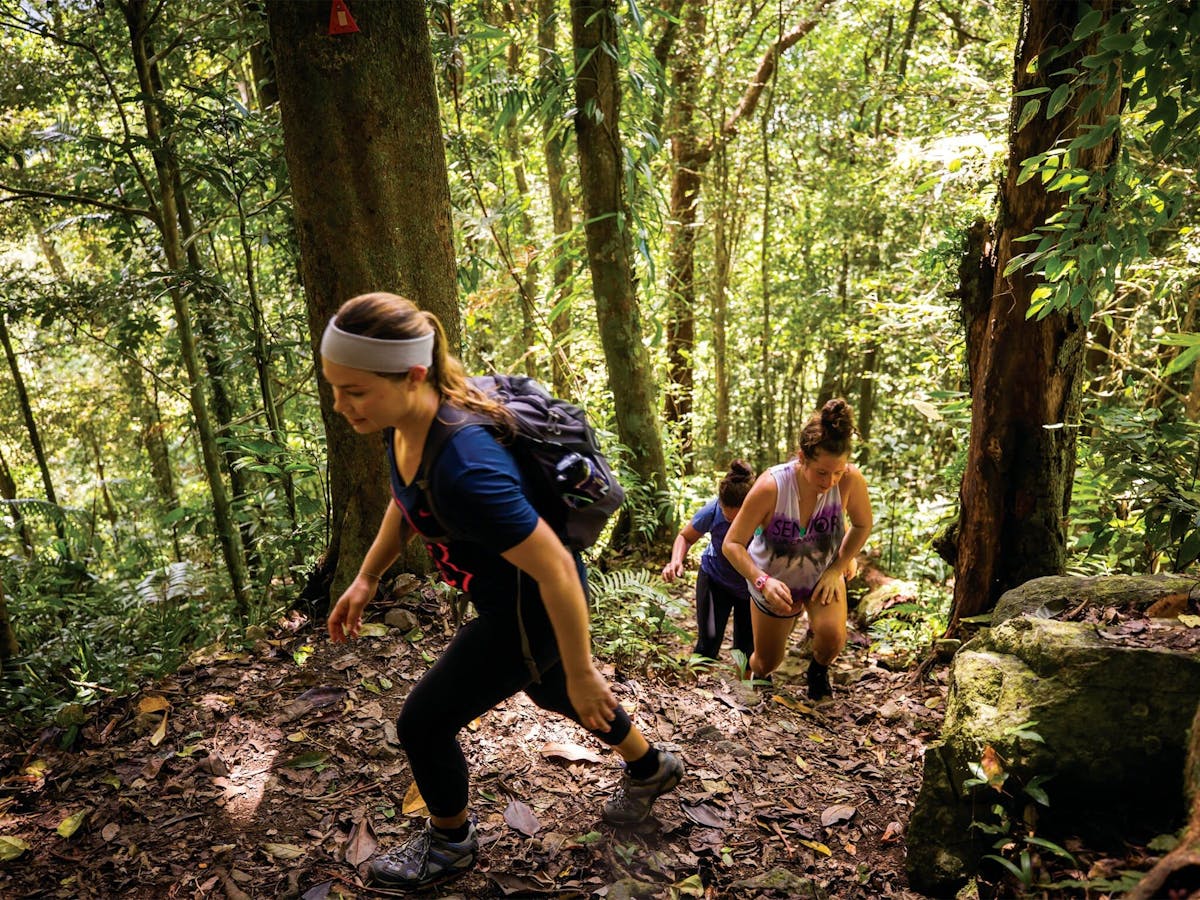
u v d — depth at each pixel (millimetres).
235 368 5379
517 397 2129
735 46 11711
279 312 6734
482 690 2254
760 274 15180
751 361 16500
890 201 10148
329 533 4824
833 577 3855
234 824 2762
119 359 10922
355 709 3361
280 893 2477
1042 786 2422
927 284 8508
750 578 3689
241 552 5570
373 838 2707
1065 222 3861
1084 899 2168
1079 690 2496
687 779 3104
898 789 3191
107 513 12703
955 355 6766
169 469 13469
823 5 11539
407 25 3859
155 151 4953
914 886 2598
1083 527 5523
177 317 5066
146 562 7457
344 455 4125
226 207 6348
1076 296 3531
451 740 2340
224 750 3125
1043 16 3803
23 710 3658
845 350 14328
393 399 1861
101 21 5562
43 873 2547
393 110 3857
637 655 4133
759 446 14836
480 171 7547
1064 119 3809
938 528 6297
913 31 10875
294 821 2781
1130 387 6535
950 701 2771
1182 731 2336
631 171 6449
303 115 3787
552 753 3129
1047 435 4133
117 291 5145
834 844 2842
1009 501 4230
